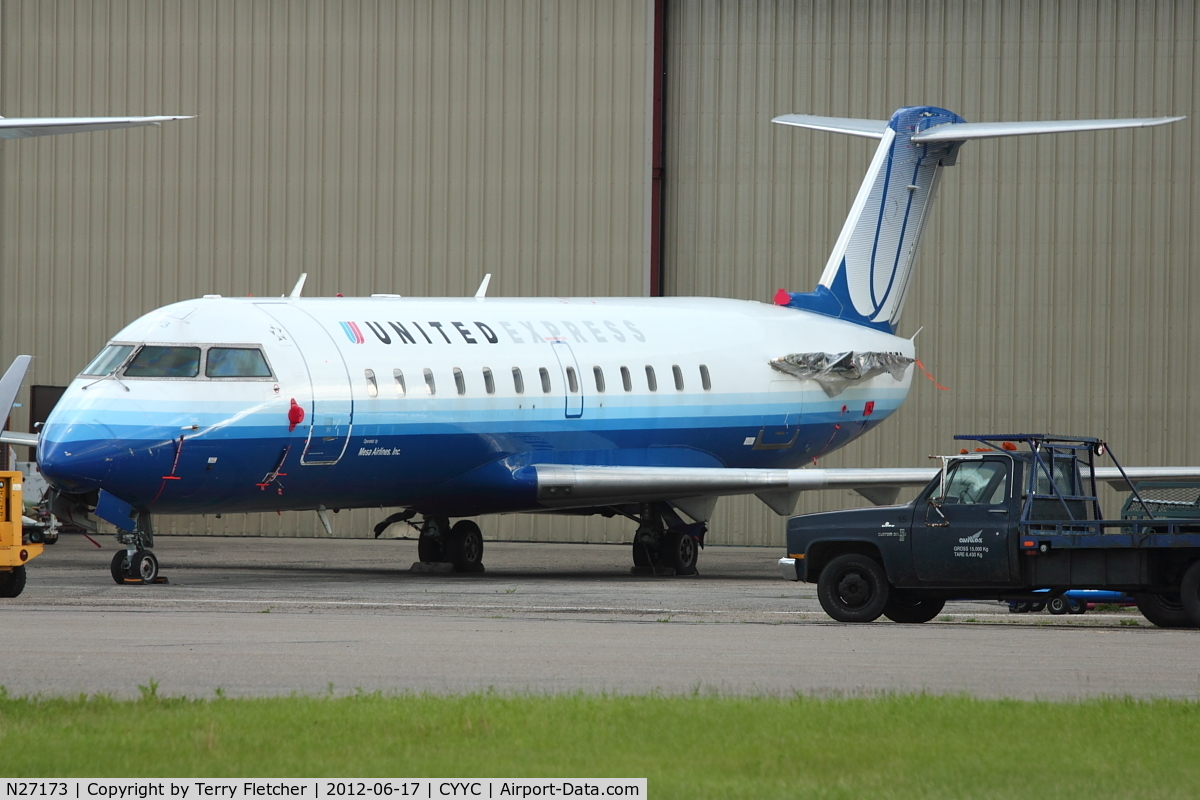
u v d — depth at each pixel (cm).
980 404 13450
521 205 13550
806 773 3067
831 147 13538
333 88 13612
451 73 13550
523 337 9488
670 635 5509
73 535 13762
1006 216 13438
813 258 13550
